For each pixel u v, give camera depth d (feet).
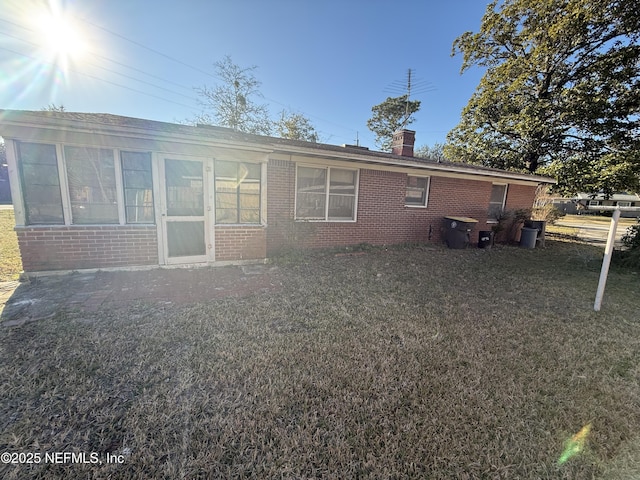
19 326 9.80
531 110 46.24
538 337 10.57
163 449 5.34
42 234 14.56
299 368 8.02
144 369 7.70
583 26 40.27
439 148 116.88
